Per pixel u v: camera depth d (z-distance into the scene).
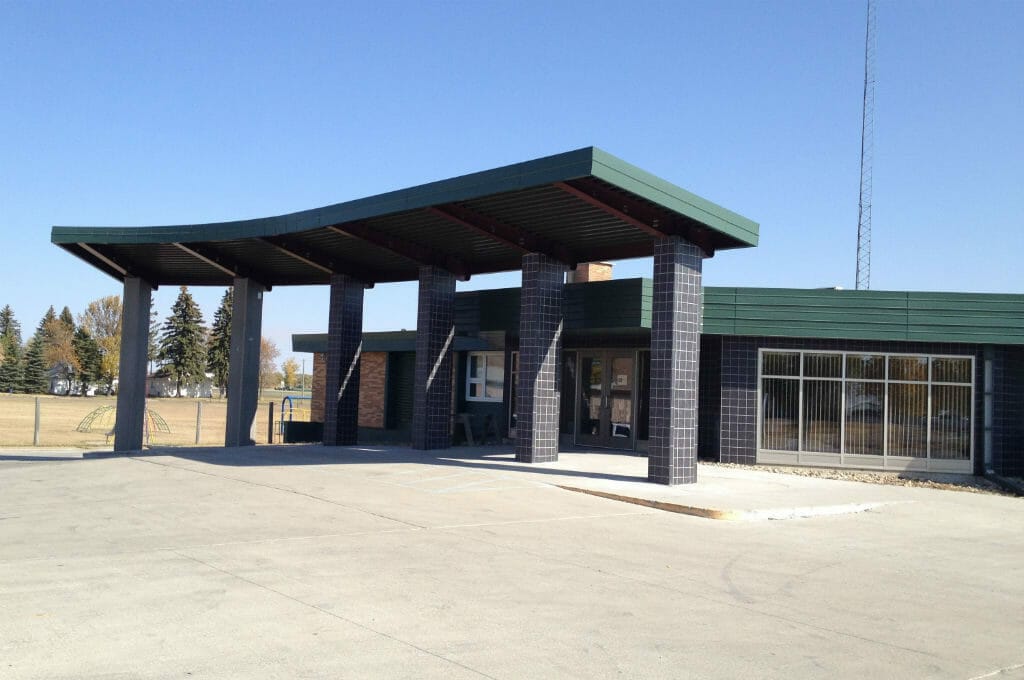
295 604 6.74
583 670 5.44
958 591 8.29
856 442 18.95
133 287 21.45
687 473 15.02
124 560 8.20
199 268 21.89
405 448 20.39
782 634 6.49
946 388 18.81
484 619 6.52
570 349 22.47
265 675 5.11
